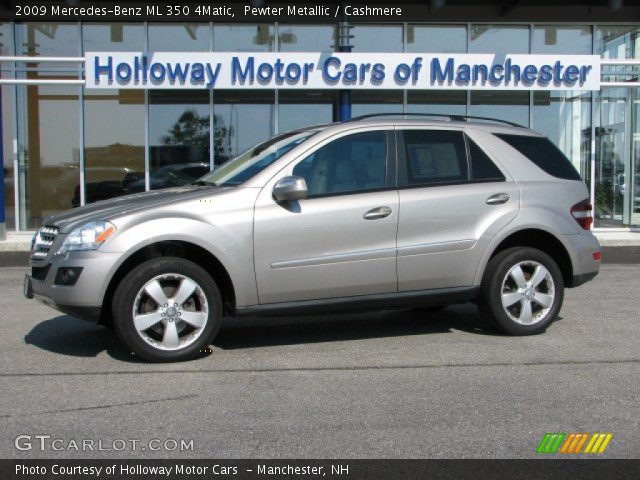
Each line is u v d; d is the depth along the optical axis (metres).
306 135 6.31
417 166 6.31
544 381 5.29
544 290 6.67
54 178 14.64
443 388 5.12
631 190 15.39
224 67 13.14
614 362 5.79
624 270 11.17
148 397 4.93
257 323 7.34
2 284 9.80
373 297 6.12
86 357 5.95
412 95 14.80
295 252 5.86
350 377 5.39
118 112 14.60
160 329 5.73
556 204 6.66
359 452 4.02
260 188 5.86
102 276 5.46
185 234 5.59
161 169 14.72
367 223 6.02
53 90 14.55
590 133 15.20
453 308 8.08
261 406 4.75
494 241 6.40
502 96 14.99
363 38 14.80
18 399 4.89
